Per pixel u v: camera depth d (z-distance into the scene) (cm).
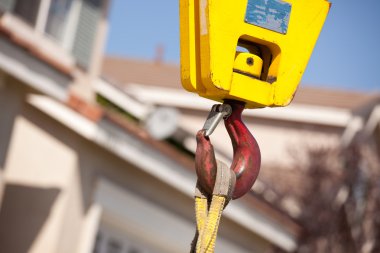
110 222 1094
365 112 2019
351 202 1788
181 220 1206
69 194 1009
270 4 301
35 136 1036
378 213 1775
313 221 1709
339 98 2120
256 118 2108
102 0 1176
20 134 1040
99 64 1176
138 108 1282
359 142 1991
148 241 1167
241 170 299
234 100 302
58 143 1028
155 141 1085
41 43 1062
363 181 1812
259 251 1355
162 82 2095
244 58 297
